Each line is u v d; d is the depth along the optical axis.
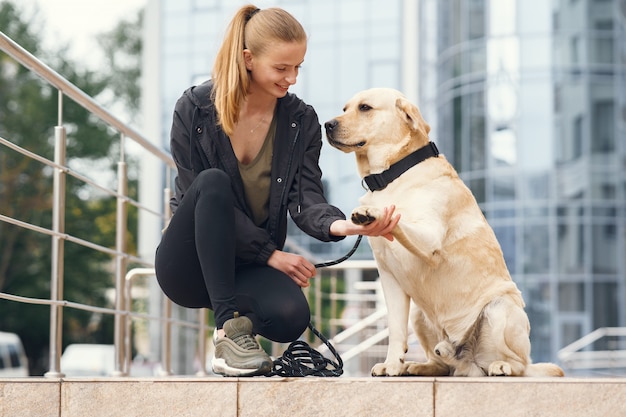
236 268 2.88
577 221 16.14
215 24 20.53
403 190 2.98
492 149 16.67
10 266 23.95
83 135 26.19
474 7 17.00
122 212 4.07
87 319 24.69
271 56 2.67
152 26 20.75
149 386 2.39
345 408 2.32
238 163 2.83
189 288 2.80
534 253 16.23
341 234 2.65
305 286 2.95
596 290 15.99
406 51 13.99
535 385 2.27
